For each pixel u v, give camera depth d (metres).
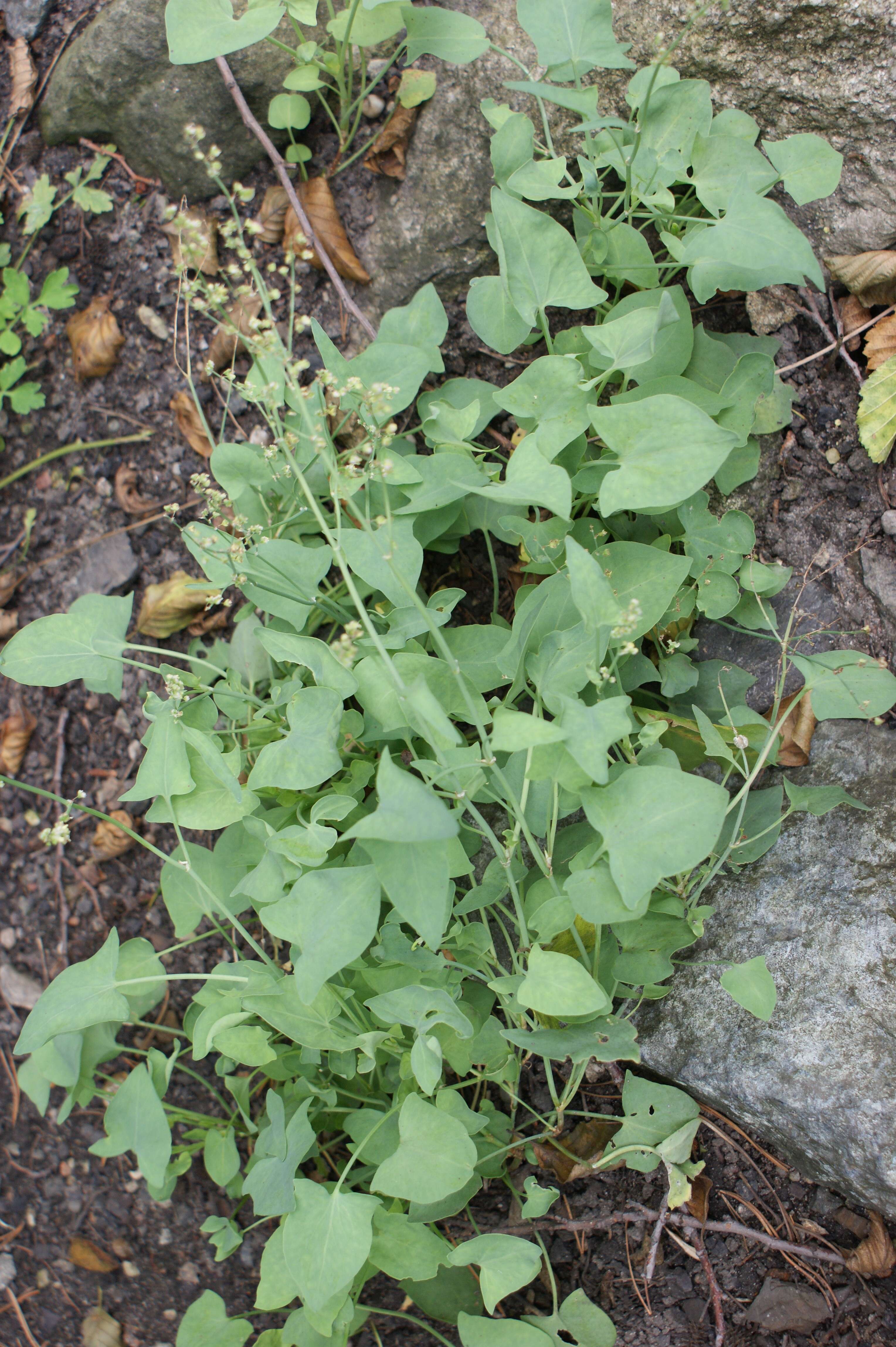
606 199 0.77
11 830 0.86
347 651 0.69
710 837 0.66
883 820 0.73
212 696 0.77
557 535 0.74
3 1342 0.84
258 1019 0.77
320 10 0.80
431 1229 0.72
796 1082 0.71
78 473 0.85
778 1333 0.74
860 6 0.73
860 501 0.75
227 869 0.76
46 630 0.74
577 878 0.68
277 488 0.76
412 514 0.72
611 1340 0.71
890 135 0.74
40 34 0.85
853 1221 0.73
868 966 0.71
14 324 0.85
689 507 0.73
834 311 0.76
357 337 0.81
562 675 0.70
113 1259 0.83
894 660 0.74
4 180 0.86
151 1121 0.73
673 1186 0.73
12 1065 0.86
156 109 0.82
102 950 0.73
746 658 0.76
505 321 0.74
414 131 0.80
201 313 0.83
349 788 0.74
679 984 0.74
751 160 0.72
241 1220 0.82
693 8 0.75
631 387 0.76
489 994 0.74
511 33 0.78
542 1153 0.76
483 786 0.70
